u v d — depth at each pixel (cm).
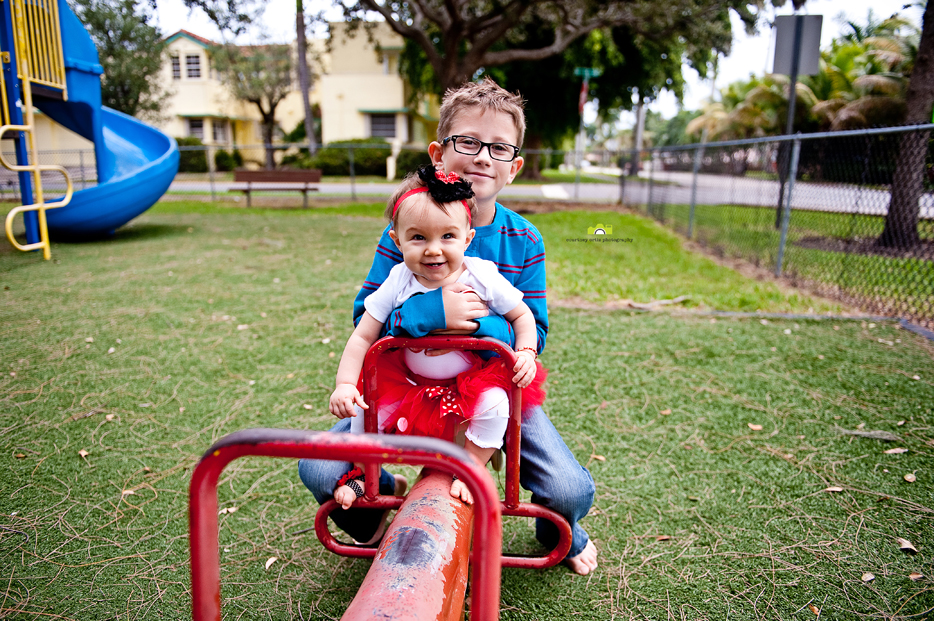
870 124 1420
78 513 241
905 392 354
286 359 409
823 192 828
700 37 1345
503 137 168
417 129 3291
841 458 284
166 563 214
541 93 2417
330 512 178
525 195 1822
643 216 1360
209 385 366
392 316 148
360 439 96
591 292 596
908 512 243
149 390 357
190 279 636
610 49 1916
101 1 2467
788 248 787
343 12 1283
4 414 323
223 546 225
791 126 852
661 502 253
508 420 156
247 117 3566
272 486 265
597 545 227
